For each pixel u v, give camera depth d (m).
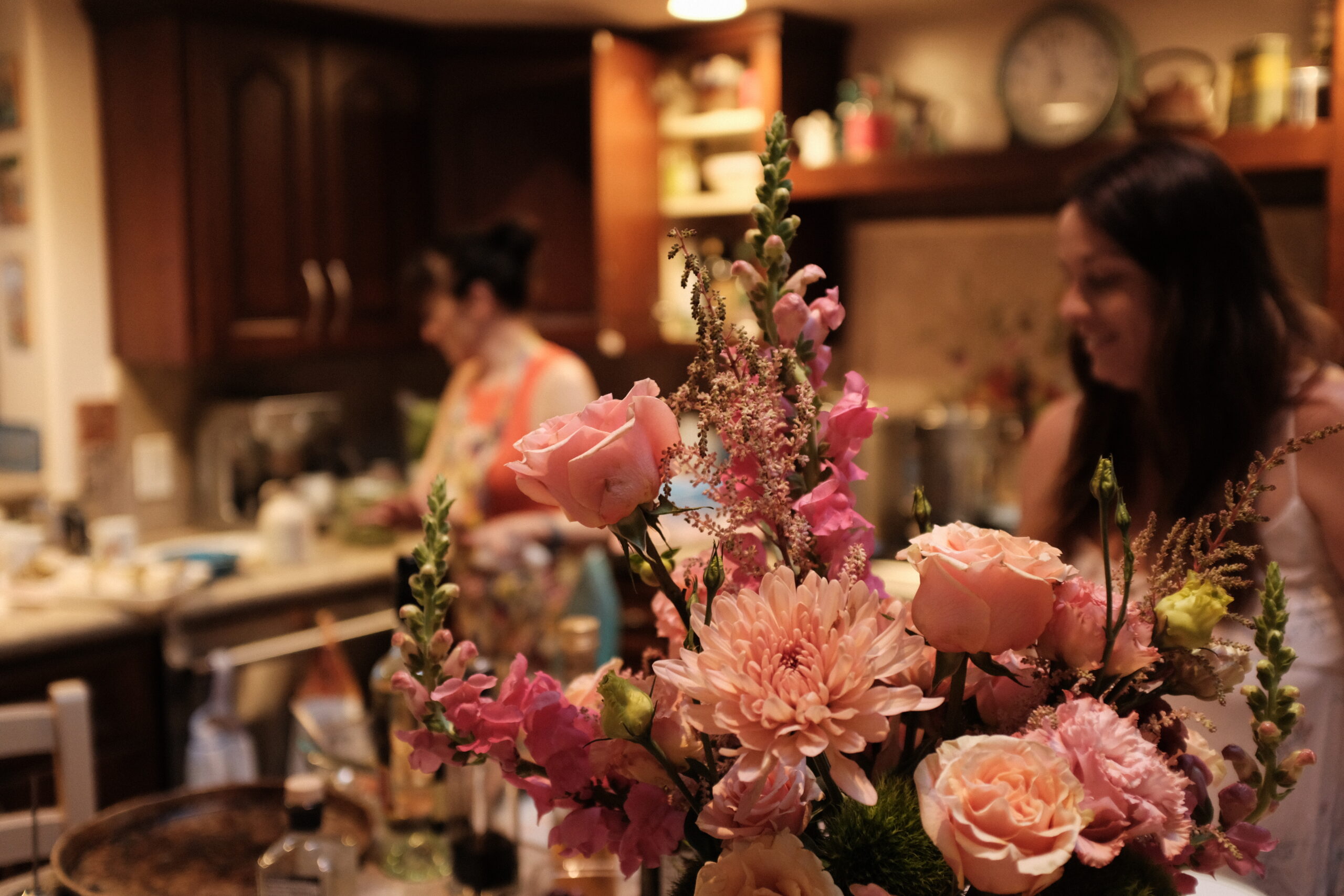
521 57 3.56
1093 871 0.56
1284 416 1.36
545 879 1.08
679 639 0.70
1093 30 2.83
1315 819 1.28
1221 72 2.87
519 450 0.61
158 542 3.25
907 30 3.40
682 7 3.11
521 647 1.64
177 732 2.65
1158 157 1.41
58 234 3.16
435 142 3.64
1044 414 1.69
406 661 0.67
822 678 0.55
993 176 2.88
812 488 0.64
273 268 3.26
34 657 2.42
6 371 3.31
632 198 3.49
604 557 2.10
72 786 1.39
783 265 0.67
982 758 0.52
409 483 3.66
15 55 3.13
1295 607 1.32
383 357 3.98
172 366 3.42
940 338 3.39
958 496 3.01
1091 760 0.53
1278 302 1.41
